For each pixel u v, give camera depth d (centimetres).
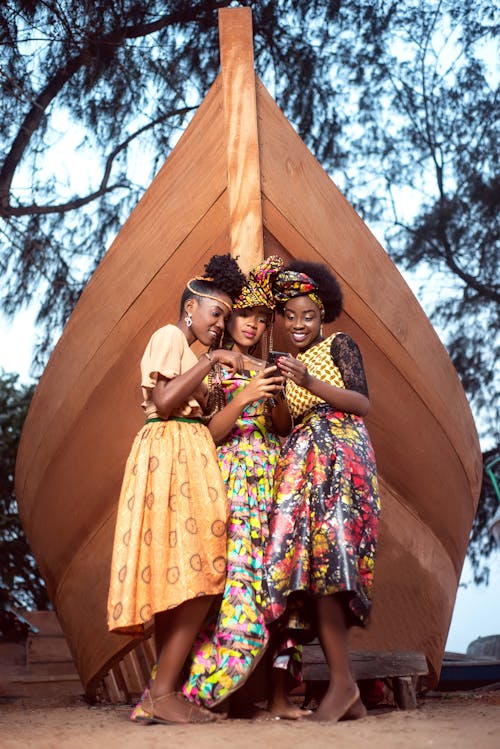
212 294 357
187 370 338
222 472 341
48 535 519
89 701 565
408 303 468
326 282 366
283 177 425
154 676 314
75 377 479
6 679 788
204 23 1325
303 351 364
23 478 540
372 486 330
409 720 296
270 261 369
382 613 468
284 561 319
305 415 346
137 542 313
